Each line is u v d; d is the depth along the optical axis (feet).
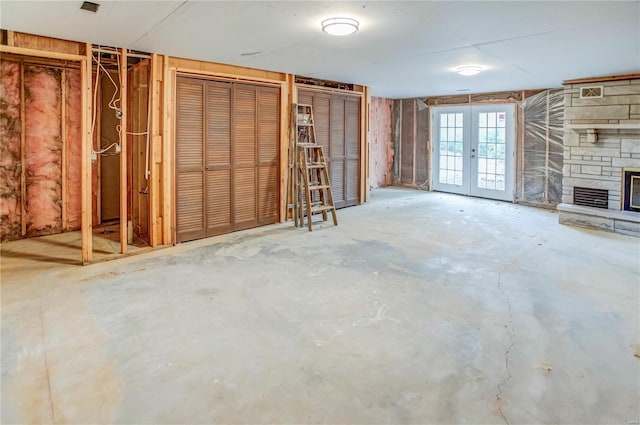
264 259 13.98
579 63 15.67
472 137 27.50
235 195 17.81
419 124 30.73
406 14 9.98
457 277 12.10
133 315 9.53
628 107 17.30
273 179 19.38
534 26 10.98
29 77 16.20
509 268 12.89
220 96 16.81
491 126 26.40
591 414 6.14
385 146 32.48
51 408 6.26
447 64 16.57
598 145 18.45
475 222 19.75
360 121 24.14
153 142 14.96
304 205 20.39
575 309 9.86
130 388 6.77
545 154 23.80
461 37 12.18
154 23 10.87
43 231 17.16
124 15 10.18
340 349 8.04
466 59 15.48
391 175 32.91
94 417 6.07
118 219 19.99
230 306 10.08
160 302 10.29
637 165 17.37
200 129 16.28
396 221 20.02
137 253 14.57
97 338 8.44
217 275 12.34
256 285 11.51
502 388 6.79
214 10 9.80
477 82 21.65
